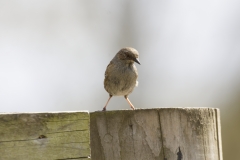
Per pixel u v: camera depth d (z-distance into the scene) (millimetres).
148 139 10500
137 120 10578
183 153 10438
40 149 8969
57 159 9023
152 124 10539
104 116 10695
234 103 32344
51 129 9055
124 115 10633
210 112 10719
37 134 8984
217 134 10836
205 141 10586
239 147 30406
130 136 10562
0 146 8805
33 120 8984
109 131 10648
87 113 9250
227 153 30219
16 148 8867
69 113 9156
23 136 8922
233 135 30844
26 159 8891
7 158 8812
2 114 8852
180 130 10500
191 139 10492
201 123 10586
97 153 10641
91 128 10727
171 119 10516
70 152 9102
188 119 10531
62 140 9086
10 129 8867
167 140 10477
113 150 10578
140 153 10484
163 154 10453
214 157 10680
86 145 9188
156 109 10570
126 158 10508
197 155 10477
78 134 9172
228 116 31828
